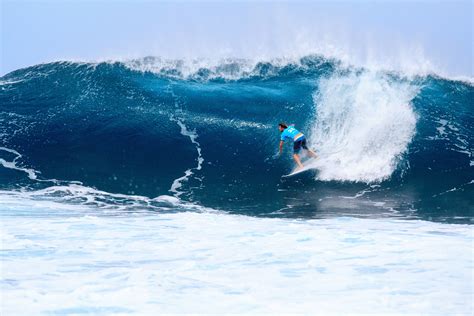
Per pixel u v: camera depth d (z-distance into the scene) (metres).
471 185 50.12
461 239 32.12
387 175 51.97
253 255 27.58
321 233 33.94
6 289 21.45
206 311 19.27
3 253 27.42
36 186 49.75
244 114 60.91
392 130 55.03
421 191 49.62
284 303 20.11
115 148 56.88
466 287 22.03
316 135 57.03
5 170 52.56
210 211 43.66
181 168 54.25
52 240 30.80
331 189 50.50
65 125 59.66
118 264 25.59
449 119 59.09
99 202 45.50
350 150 54.53
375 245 30.12
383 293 21.27
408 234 33.88
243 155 56.00
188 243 30.50
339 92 61.31
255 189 50.38
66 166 53.88
